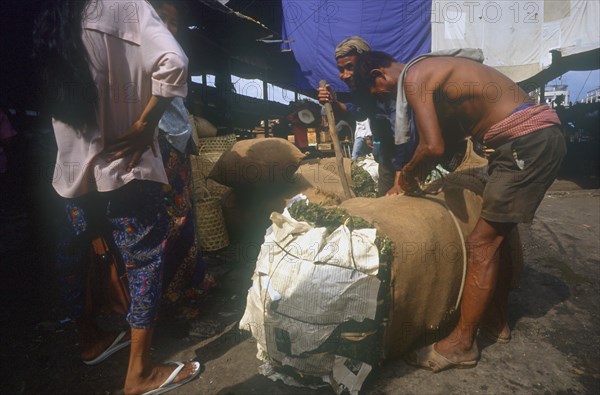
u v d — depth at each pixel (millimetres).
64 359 2037
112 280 1973
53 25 1448
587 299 2613
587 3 7465
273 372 1842
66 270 1855
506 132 1797
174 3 1996
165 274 2322
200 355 2049
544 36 7766
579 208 5242
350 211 1954
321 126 7496
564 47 7680
